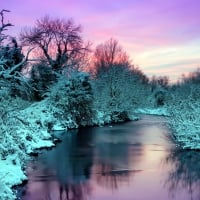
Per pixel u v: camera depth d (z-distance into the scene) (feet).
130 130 98.27
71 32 135.95
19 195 36.50
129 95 152.25
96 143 72.69
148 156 57.77
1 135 46.19
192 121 65.98
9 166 42.52
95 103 126.00
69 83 111.24
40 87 118.52
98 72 164.76
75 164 51.39
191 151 62.08
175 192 37.60
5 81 46.80
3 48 46.91
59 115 104.73
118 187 39.63
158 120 140.15
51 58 130.72
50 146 67.62
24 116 69.67
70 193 37.40
